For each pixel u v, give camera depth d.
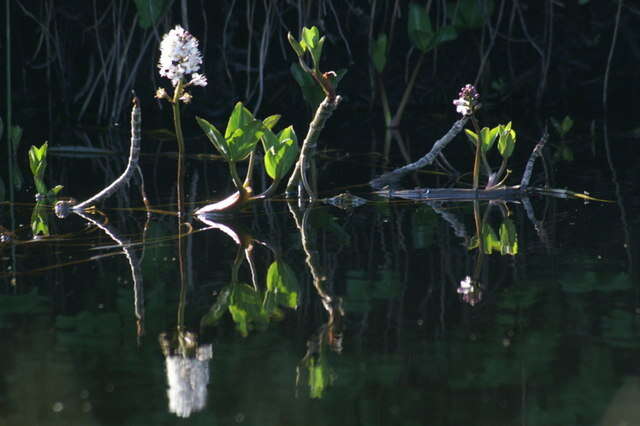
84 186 6.39
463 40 10.90
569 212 5.34
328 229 5.02
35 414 2.62
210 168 7.21
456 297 3.70
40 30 10.23
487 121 9.71
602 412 2.61
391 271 4.12
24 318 3.51
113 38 10.16
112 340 3.26
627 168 6.80
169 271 4.16
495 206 5.63
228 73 10.09
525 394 2.74
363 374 2.93
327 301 3.69
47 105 10.39
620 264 4.13
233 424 2.54
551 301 3.61
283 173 5.92
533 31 10.91
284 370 2.95
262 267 4.21
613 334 3.22
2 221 5.27
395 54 10.83
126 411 2.65
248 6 9.97
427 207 5.64
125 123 9.88
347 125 9.71
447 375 2.88
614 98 11.01
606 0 10.91
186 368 2.96
